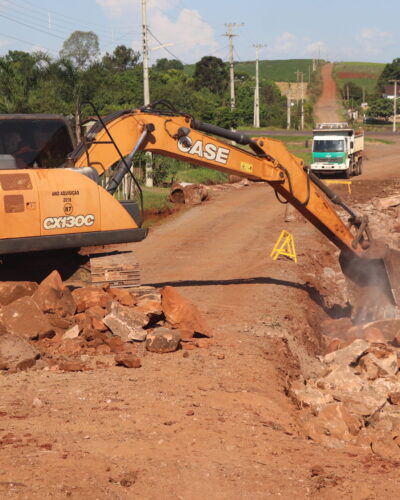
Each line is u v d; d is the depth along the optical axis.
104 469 6.82
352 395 11.16
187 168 55.78
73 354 11.23
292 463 7.34
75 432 7.84
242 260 23.00
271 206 37.69
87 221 12.44
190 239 27.41
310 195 16.25
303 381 12.02
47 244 12.11
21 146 12.84
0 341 10.64
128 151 14.05
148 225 31.50
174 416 8.57
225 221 32.47
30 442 7.45
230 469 7.04
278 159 15.73
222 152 15.12
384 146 96.31
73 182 12.32
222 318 15.02
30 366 10.46
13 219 11.80
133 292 13.33
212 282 19.34
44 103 51.31
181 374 10.50
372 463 7.55
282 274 20.83
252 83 175.25
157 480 6.68
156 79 124.06
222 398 9.47
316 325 17.42
